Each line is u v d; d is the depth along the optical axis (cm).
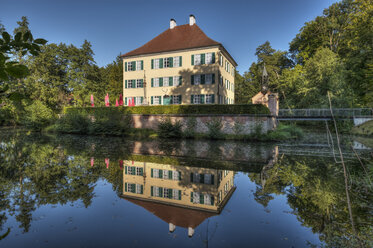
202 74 2605
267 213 394
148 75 2869
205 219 369
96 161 848
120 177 631
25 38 141
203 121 2034
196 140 1753
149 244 288
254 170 721
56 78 3453
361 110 2112
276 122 2302
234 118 1911
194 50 2641
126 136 2089
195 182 591
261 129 1775
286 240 300
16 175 639
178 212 398
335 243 292
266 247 280
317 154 1030
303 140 1669
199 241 295
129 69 2984
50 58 3359
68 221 355
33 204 426
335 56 2614
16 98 150
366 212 392
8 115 3002
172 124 2050
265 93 2850
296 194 491
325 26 3048
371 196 473
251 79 4525
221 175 661
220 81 2642
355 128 1906
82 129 2320
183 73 2697
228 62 3069
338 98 2222
